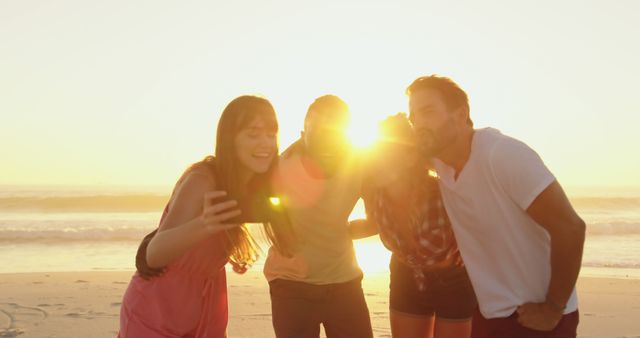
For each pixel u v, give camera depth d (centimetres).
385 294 853
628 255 1509
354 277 399
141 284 291
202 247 285
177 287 288
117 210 3497
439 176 311
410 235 368
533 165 275
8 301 784
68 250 1540
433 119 294
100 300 796
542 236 293
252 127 277
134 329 288
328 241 385
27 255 1444
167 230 259
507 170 279
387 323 669
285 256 316
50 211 3381
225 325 311
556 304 281
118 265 1277
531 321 287
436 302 395
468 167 292
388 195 365
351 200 385
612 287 938
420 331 408
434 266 376
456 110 296
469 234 306
